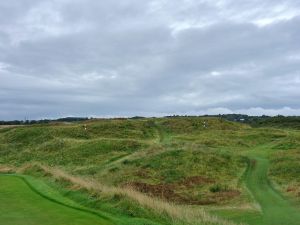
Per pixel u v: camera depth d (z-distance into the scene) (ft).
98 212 73.72
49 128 278.46
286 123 400.26
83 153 205.05
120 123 294.87
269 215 97.04
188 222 70.13
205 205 114.93
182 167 160.66
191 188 136.77
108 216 70.18
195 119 328.08
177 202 119.24
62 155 206.39
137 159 177.17
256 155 190.70
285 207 105.91
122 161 179.11
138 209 74.38
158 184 141.79
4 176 135.23
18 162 205.87
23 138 261.24
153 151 189.26
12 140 260.42
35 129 275.80
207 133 269.44
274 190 129.90
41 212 73.67
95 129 276.62
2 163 208.13
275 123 411.13
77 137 256.11
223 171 158.71
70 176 120.98
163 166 163.32
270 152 197.47
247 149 212.64
